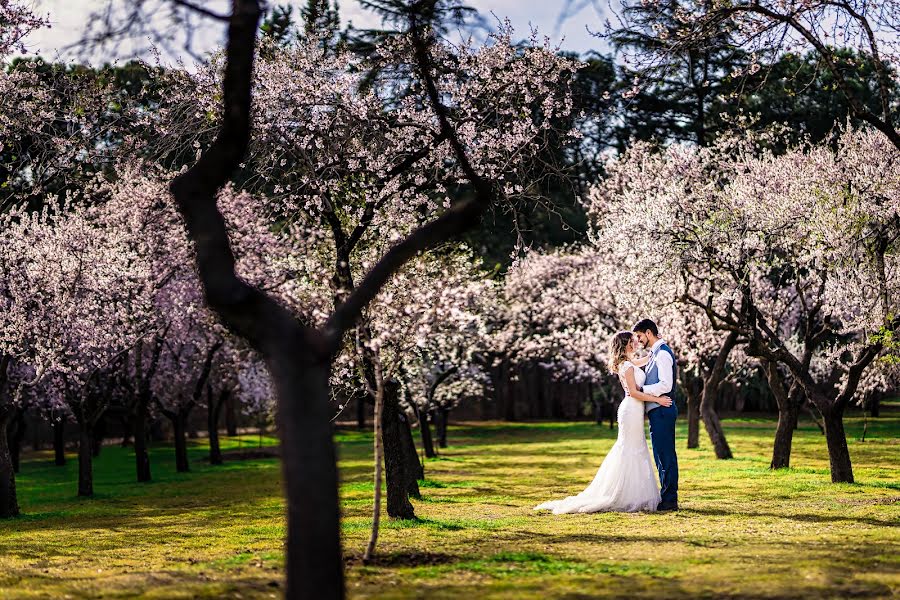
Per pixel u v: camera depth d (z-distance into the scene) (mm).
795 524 11258
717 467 22891
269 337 6137
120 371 27188
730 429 42094
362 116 14859
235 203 21344
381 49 15352
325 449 5898
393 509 13531
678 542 9758
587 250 33250
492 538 10711
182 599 7266
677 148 24547
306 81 14930
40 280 20516
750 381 49875
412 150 15609
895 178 16062
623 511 13188
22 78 16875
